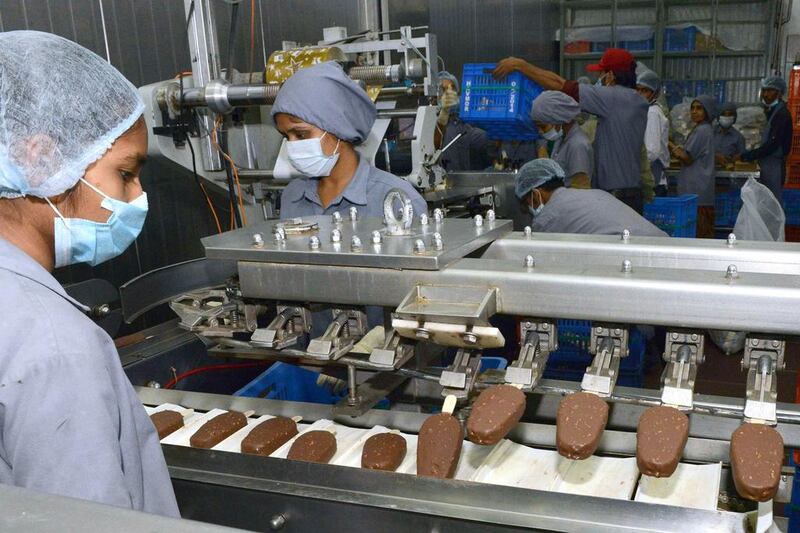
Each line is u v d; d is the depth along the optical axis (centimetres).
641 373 266
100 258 85
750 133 664
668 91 742
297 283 113
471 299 104
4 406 63
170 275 133
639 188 355
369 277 108
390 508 89
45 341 64
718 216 565
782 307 89
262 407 133
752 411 91
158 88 194
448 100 369
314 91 157
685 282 94
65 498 46
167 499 82
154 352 165
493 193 293
